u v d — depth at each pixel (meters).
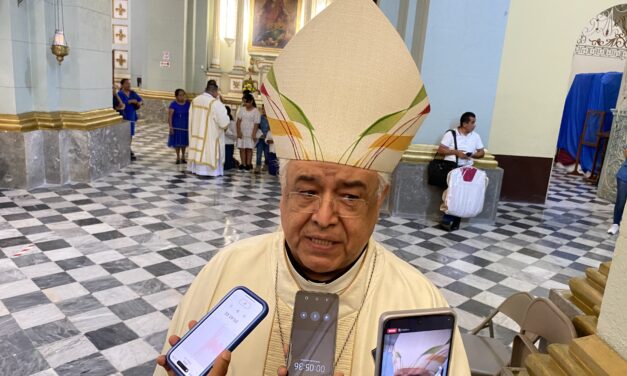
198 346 0.86
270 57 13.14
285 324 1.01
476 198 5.33
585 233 5.84
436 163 5.59
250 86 12.59
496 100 6.94
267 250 1.11
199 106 7.16
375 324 1.01
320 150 0.91
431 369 0.82
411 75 0.92
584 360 1.32
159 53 12.64
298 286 1.02
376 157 0.92
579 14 6.71
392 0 6.33
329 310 0.89
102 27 6.57
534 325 1.92
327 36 0.93
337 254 0.92
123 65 13.06
